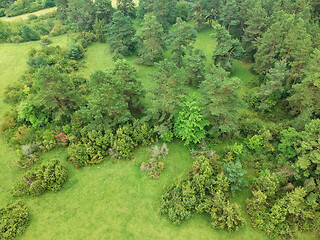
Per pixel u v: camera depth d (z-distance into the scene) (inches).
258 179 1139.9
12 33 2549.2
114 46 2253.9
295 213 1018.7
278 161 1245.1
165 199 1125.7
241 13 2311.8
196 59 1736.0
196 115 1278.3
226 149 1302.9
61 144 1375.5
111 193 1176.2
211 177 1156.5
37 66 1951.3
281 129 1360.7
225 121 1310.3
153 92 1370.6
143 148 1382.9
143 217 1087.0
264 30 1983.3
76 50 2177.7
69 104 1492.4
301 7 1950.1
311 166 1100.5
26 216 1067.3
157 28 1983.3
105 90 1259.8
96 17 2603.3
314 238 994.1
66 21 2842.0
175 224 1049.5
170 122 1409.9
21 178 1197.7
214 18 2883.9
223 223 1013.8
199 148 1371.8
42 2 3538.4
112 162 1309.1
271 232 1015.6
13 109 1565.0
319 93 1331.2
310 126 1122.0
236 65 2132.1
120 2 2940.5
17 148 1366.9
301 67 1535.4
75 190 1190.3
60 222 1075.3
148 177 1238.3
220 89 1216.8
